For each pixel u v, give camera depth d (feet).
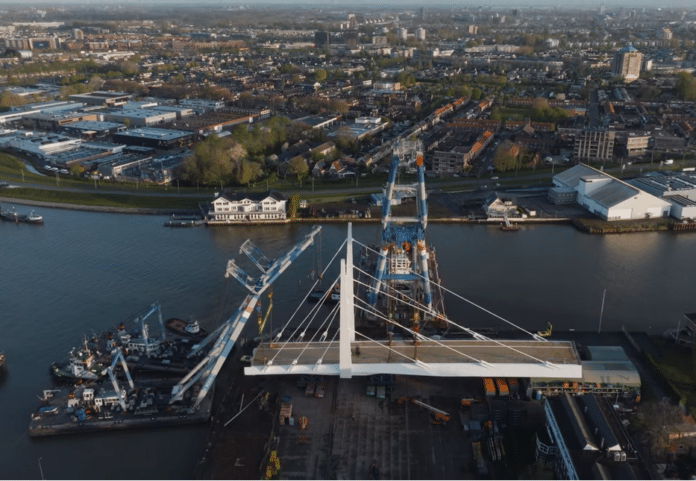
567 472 339.98
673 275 612.70
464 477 354.95
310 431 391.65
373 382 433.89
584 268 630.74
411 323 515.09
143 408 417.69
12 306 563.48
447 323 517.14
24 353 492.54
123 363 428.15
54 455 385.91
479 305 549.95
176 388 420.77
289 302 563.48
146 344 480.23
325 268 631.56
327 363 417.90
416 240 556.10
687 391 422.82
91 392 422.82
